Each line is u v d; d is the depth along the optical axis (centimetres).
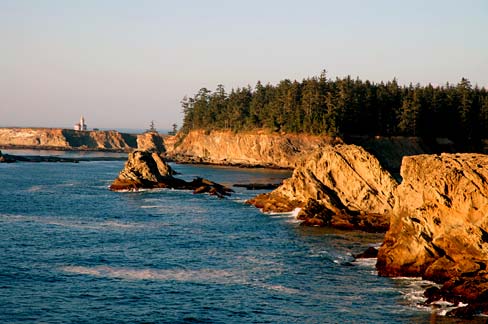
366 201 8544
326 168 9031
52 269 5666
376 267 5784
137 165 13500
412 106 19588
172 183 13375
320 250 6650
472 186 5106
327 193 8819
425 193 5509
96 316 4416
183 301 4781
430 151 19338
